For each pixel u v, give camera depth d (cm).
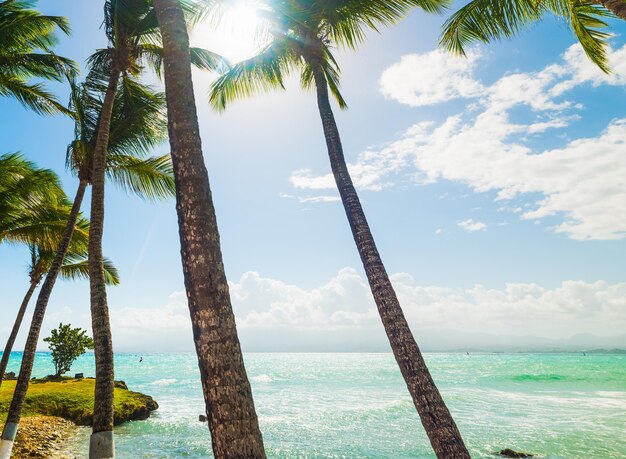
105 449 611
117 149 1036
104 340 682
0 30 953
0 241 1181
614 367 5534
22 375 883
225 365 270
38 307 921
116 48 882
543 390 2786
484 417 1734
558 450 1187
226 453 250
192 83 366
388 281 546
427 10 701
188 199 313
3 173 1028
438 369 5553
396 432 1488
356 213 593
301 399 2539
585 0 704
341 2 676
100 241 752
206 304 283
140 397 1980
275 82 875
